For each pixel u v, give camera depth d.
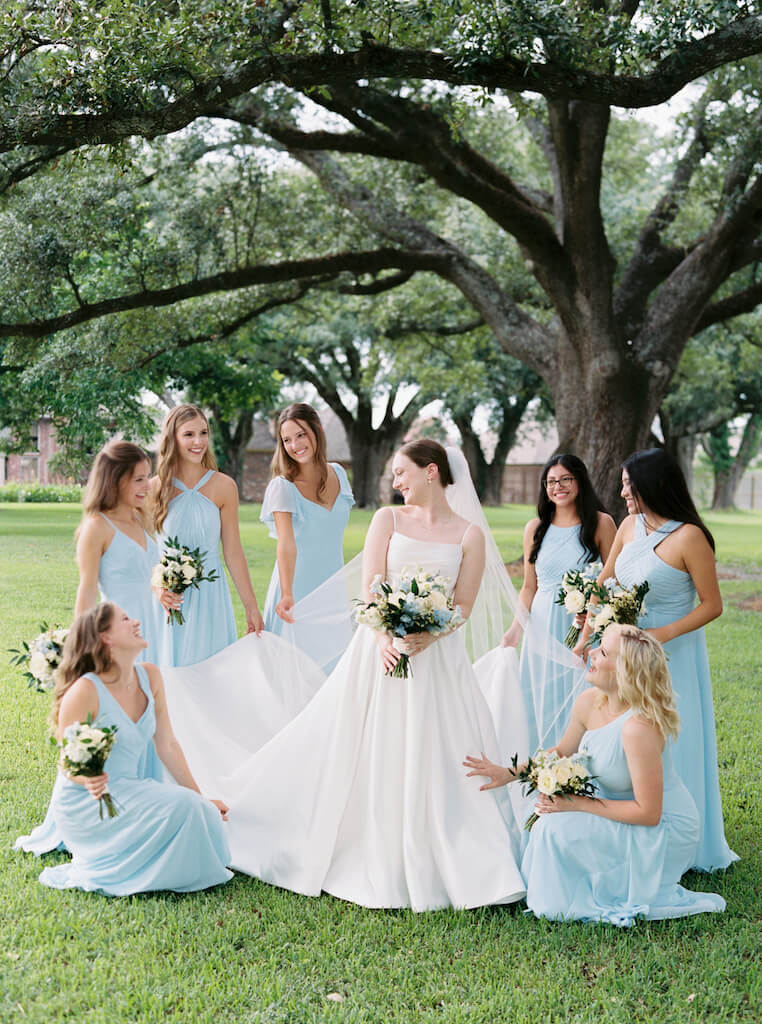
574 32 6.75
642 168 19.22
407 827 3.87
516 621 4.66
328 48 6.77
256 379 24.39
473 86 7.37
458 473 4.39
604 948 3.44
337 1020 2.92
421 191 15.20
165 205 13.24
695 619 4.21
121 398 16.03
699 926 3.63
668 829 3.76
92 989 3.04
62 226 11.30
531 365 13.89
